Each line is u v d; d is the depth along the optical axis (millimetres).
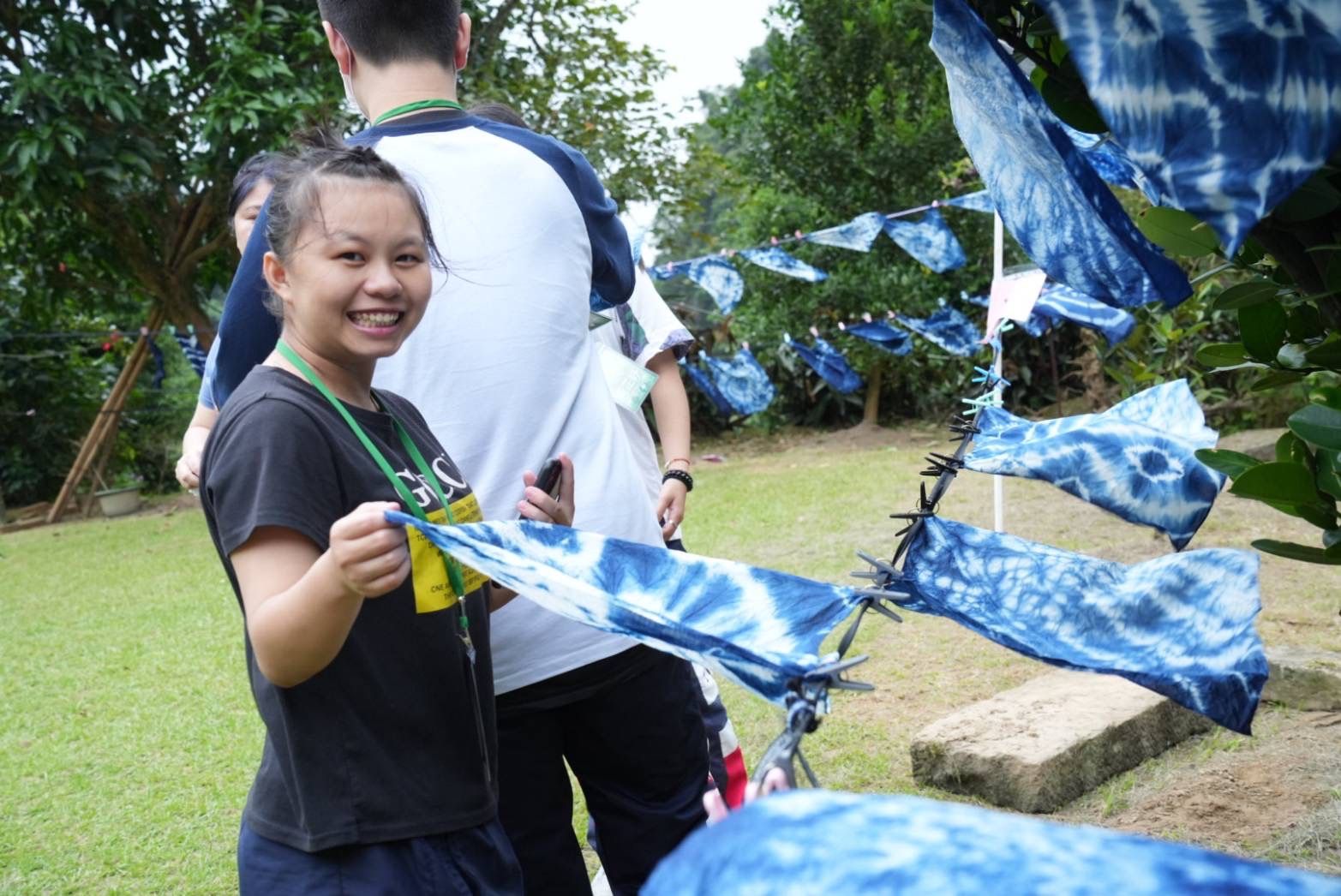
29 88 9070
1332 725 3404
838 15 10883
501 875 1675
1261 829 2801
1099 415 1626
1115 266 1283
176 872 3350
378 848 1532
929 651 4516
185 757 4215
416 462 1670
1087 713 3348
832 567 6051
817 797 713
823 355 7023
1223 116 980
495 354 1974
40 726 4660
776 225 11102
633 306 2941
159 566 8023
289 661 1400
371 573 1314
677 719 2109
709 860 683
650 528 2107
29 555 9172
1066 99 1359
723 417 12820
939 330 6805
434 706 1590
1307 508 1553
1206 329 7652
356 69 2111
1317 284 1331
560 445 2025
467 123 2068
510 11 10781
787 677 1056
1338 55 922
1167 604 1314
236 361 1908
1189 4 965
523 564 1251
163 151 10281
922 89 10938
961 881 604
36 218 10523
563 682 2000
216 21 10148
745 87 11688
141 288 11719
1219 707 1243
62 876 3363
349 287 1553
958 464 1507
